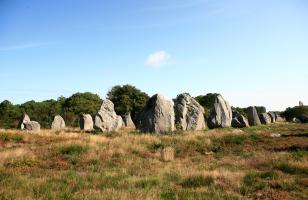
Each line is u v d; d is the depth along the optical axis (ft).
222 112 136.98
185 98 133.90
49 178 48.24
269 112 202.59
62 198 37.63
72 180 47.01
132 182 46.14
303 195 39.50
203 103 292.61
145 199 37.24
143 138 90.94
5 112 262.47
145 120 114.01
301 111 231.30
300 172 51.34
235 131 107.96
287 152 69.92
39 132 108.58
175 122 128.98
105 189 41.70
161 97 115.24
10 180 45.62
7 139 92.99
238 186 43.29
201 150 83.71
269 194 39.78
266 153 72.49
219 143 88.84
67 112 260.21
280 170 53.36
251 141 89.81
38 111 263.70
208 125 137.49
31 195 38.63
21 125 149.28
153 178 48.70
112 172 55.21
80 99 292.20
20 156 66.44
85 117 154.51
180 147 84.53
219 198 38.37
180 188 43.29
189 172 52.49
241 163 62.08
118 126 138.00
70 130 142.41
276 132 107.04
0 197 36.76
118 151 74.90
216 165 62.39
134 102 268.82
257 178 47.16
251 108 156.76
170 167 61.67
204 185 45.24
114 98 273.13
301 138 90.89
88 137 92.73
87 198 37.32
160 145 85.20
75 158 68.13
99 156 70.49
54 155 70.59
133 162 67.21
